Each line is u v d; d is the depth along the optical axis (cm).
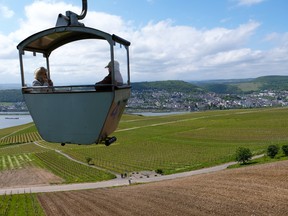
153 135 13388
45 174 7381
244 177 4700
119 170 7600
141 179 6469
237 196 3850
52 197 4900
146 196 4412
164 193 4438
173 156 8950
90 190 5366
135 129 15600
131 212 3759
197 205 3722
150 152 9831
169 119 19525
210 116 19762
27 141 14075
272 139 10531
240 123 15200
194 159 8275
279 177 4438
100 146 11438
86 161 8912
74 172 7556
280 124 13938
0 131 18562
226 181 4622
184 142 11200
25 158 9625
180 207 3719
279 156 6762
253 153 7800
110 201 4362
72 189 5753
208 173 5603
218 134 12394
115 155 9650
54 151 10831
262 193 3844
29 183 6538
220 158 7969
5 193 5331
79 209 4122
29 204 4559
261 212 3288
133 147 10856
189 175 6144
